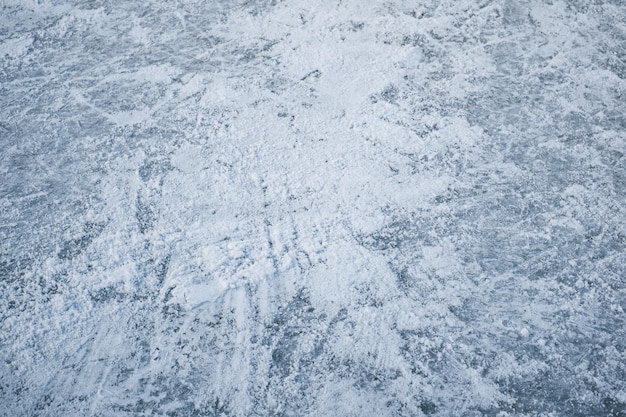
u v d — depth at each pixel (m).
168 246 2.40
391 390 2.05
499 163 2.77
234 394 2.03
